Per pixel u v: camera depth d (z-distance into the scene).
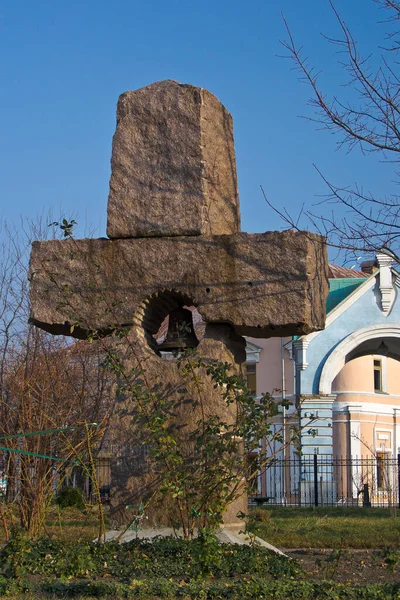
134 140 9.88
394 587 6.89
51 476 11.38
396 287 27.16
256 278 9.21
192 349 8.69
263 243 9.24
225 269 9.31
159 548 8.01
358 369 35.66
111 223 9.76
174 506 8.94
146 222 9.66
